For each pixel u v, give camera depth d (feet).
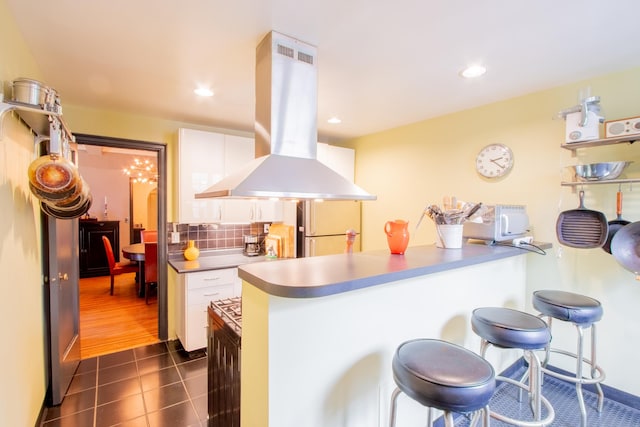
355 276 4.24
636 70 6.71
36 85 4.56
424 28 5.21
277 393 4.00
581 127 6.77
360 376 4.83
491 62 6.47
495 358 7.55
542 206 8.08
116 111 9.54
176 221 10.63
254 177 4.80
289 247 11.50
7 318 4.58
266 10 4.70
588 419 6.56
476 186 9.39
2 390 4.36
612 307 7.16
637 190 6.75
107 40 5.52
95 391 7.65
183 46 5.76
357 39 5.56
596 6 4.62
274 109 5.44
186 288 9.35
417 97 8.52
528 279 8.45
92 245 19.84
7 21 4.47
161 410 6.95
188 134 9.91
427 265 5.13
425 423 5.88
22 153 5.33
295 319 4.14
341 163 12.88
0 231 4.30
